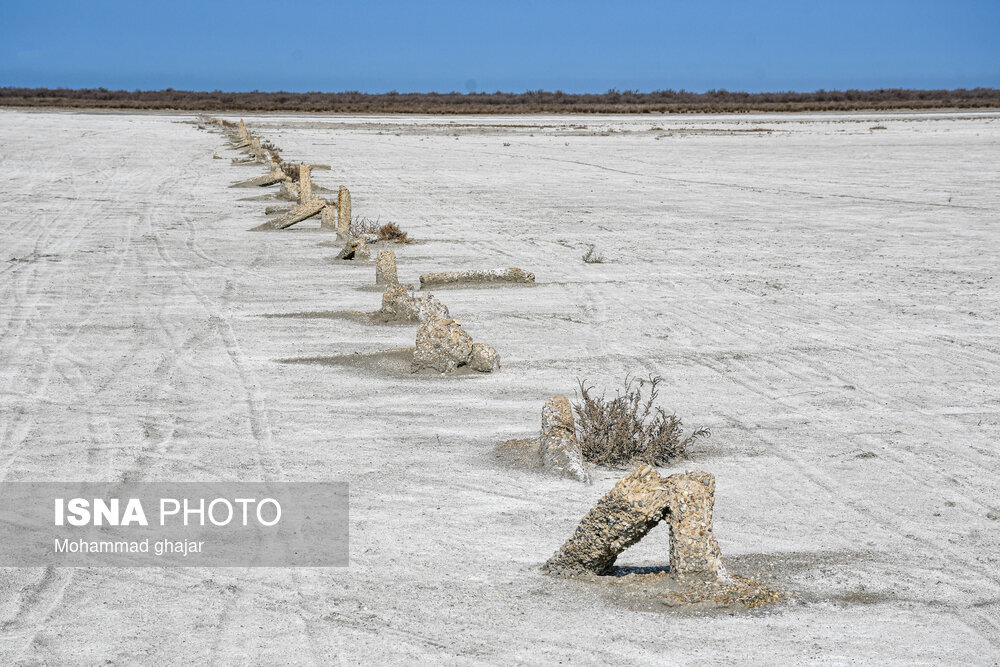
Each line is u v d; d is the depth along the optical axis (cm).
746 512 823
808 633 610
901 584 687
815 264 2106
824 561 726
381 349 1367
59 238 2356
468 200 3275
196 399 1121
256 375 1226
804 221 2788
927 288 1848
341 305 1658
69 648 585
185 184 3638
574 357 1341
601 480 902
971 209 3019
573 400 1138
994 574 707
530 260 2142
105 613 630
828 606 649
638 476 675
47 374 1214
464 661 573
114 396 1125
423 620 624
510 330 1496
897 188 3612
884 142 6084
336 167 4453
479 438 1008
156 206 3008
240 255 2169
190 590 666
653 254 2228
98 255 2130
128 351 1333
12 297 1683
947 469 934
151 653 580
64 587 666
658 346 1407
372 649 587
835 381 1238
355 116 10669
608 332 1487
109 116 9406
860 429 1052
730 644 594
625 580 681
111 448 951
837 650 589
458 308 1655
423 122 9175
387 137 6762
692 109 12719
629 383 1217
